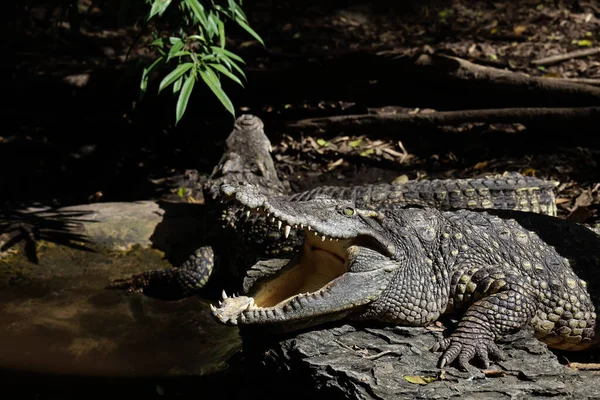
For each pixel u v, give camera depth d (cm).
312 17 1560
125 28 1469
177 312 772
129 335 714
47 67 1264
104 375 639
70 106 1142
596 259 594
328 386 496
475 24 1468
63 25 1451
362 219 560
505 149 1022
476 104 1066
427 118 1053
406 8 1587
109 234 891
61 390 613
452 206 804
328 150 1076
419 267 566
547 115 1004
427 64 1048
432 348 530
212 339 704
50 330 723
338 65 1067
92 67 1256
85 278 841
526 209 814
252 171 919
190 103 1124
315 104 1180
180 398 602
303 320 541
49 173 1063
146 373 642
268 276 575
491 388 479
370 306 553
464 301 571
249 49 1380
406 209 602
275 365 541
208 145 1116
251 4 1534
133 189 1028
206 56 815
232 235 830
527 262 575
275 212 522
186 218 930
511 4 1552
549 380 489
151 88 1104
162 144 1125
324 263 586
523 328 554
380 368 502
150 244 889
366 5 1611
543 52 1288
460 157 1022
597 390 478
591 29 1380
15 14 1315
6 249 862
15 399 600
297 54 1356
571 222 633
